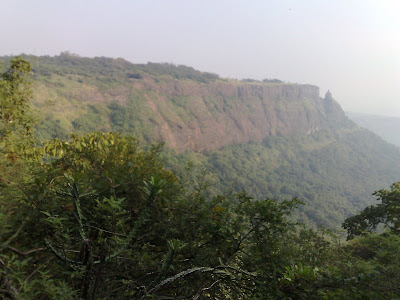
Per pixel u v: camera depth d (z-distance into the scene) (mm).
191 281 2465
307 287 2322
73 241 2184
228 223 2945
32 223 1971
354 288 2225
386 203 9836
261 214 2910
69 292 1504
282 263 2619
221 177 138375
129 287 1999
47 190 2236
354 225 10242
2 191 2057
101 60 187875
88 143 4109
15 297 1340
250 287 2604
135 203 2883
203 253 2758
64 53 181125
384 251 2611
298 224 3059
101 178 3010
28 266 1761
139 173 3104
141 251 2439
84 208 2322
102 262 1694
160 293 2238
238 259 2865
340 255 3209
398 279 2273
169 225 2811
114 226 2016
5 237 1748
